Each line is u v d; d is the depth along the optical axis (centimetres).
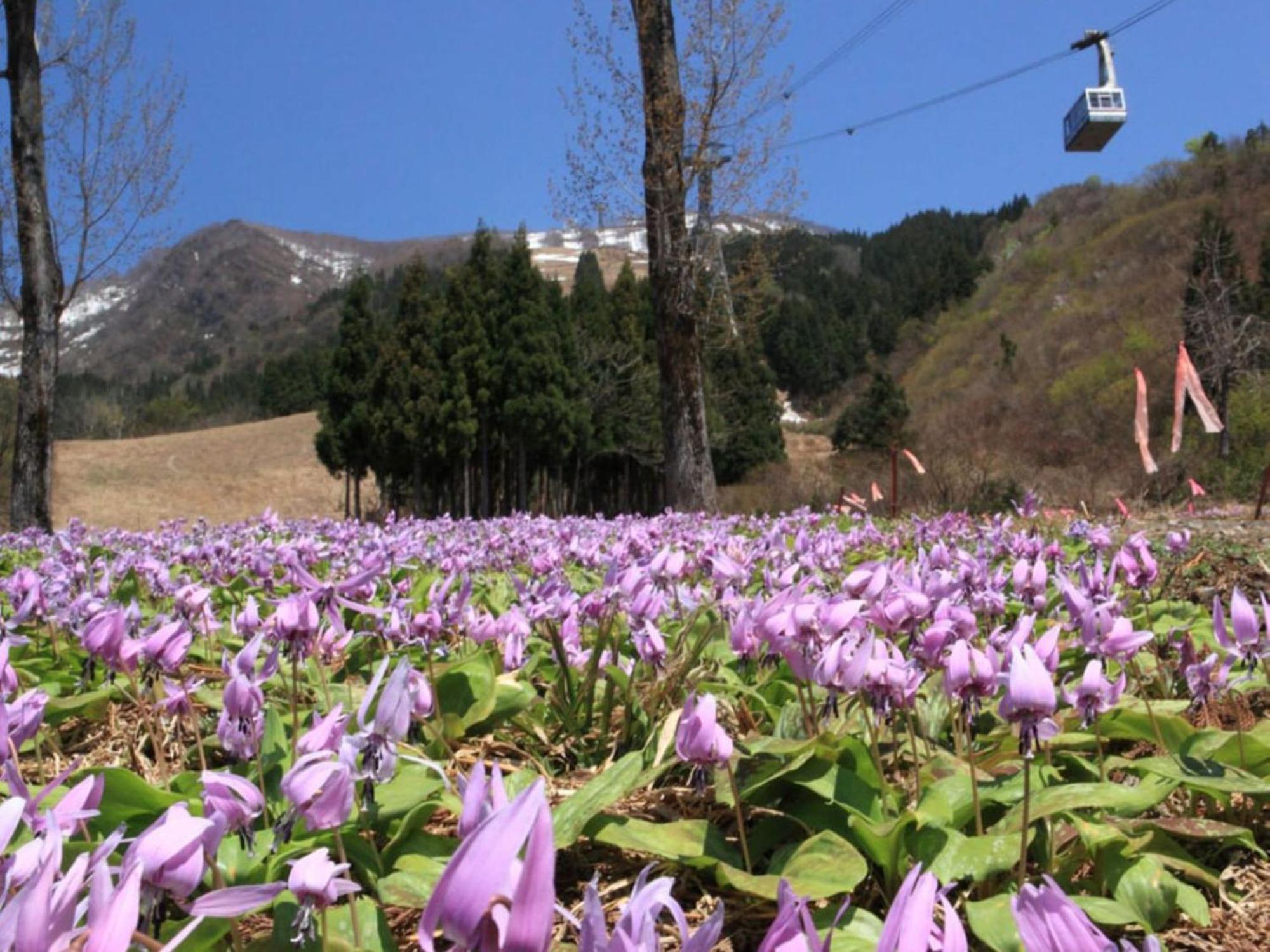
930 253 16850
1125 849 228
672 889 246
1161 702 335
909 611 271
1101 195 11938
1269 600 620
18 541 1094
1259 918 233
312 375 10331
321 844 230
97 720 391
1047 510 1293
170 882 132
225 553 629
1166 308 6788
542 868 90
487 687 345
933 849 223
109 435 8675
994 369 7981
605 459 4622
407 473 3841
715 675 382
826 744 253
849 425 5956
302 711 353
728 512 2536
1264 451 2484
